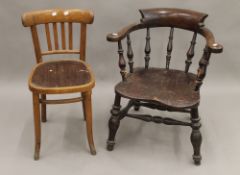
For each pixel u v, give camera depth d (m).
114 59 2.64
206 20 2.50
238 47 2.57
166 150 2.12
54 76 1.95
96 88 2.71
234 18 2.48
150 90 1.93
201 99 2.62
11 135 2.22
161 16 2.12
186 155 2.08
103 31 2.55
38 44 2.13
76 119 2.41
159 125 2.37
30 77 1.94
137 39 2.57
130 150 2.12
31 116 2.41
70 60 2.17
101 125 2.35
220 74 2.67
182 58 2.61
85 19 2.11
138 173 1.94
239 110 2.50
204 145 2.16
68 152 2.09
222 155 2.08
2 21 2.49
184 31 2.52
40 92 1.83
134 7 2.48
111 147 2.09
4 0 2.43
